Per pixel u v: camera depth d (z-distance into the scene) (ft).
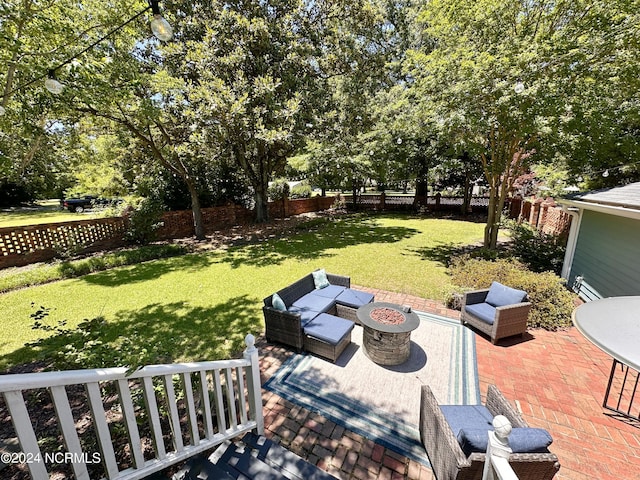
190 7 35.22
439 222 52.85
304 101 38.75
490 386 9.36
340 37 41.55
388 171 53.78
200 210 40.70
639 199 16.17
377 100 51.85
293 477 8.23
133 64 23.00
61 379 4.75
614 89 21.67
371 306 15.46
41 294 22.11
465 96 22.59
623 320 5.33
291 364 13.80
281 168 58.85
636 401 11.39
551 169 36.47
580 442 9.64
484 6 23.11
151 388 6.54
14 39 16.11
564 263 25.22
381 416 10.78
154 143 36.52
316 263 29.71
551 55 19.86
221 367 8.10
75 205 64.85
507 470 5.46
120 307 19.95
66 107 20.81
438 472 8.13
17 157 27.22
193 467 7.87
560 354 14.46
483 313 15.87
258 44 35.86
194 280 25.14
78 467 5.29
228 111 29.53
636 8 18.10
